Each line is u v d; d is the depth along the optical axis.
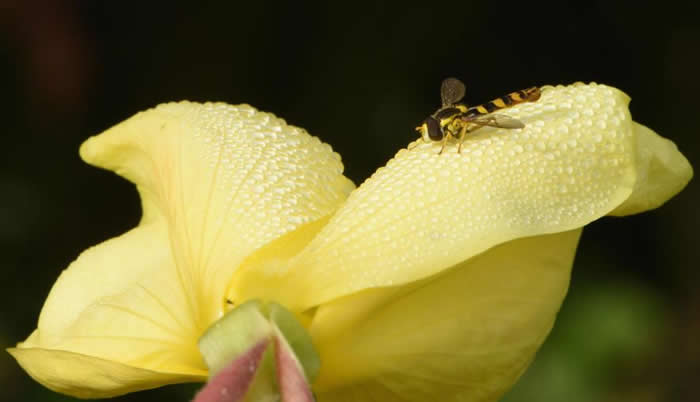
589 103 0.23
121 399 0.52
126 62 0.72
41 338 0.24
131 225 0.68
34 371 0.23
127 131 0.25
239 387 0.21
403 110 0.71
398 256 0.22
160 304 0.23
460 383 0.22
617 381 0.61
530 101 0.23
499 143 0.22
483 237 0.22
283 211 0.23
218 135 0.24
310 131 0.72
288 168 0.23
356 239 0.22
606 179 0.22
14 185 0.66
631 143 0.22
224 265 0.23
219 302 0.22
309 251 0.22
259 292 0.22
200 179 0.23
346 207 0.22
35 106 0.70
